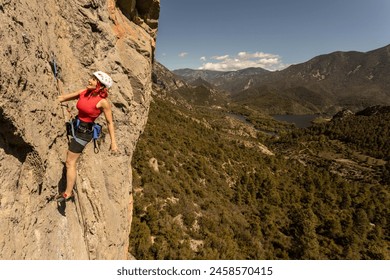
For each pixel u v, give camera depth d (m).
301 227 51.25
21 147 4.19
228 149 93.44
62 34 6.49
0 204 3.69
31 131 4.22
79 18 7.16
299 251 44.78
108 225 7.64
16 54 3.86
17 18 4.05
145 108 12.36
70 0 6.91
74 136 4.70
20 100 3.95
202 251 31.11
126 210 9.87
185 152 64.88
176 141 70.44
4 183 3.81
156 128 74.75
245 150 112.56
